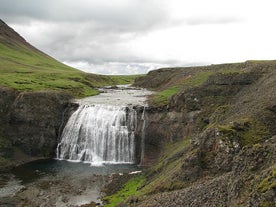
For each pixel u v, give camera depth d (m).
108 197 53.00
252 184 28.89
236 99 69.38
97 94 114.88
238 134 44.56
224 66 108.44
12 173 68.75
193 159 43.62
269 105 51.34
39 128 84.31
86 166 74.50
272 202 25.09
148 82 149.25
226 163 41.44
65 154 84.38
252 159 32.34
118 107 84.06
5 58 171.25
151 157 78.31
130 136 81.94
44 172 69.25
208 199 33.62
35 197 54.84
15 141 82.19
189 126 71.94
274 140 41.41
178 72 137.25
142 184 54.47
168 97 88.62
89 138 84.81
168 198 38.00
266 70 73.19
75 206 50.72
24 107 84.62
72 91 107.44
